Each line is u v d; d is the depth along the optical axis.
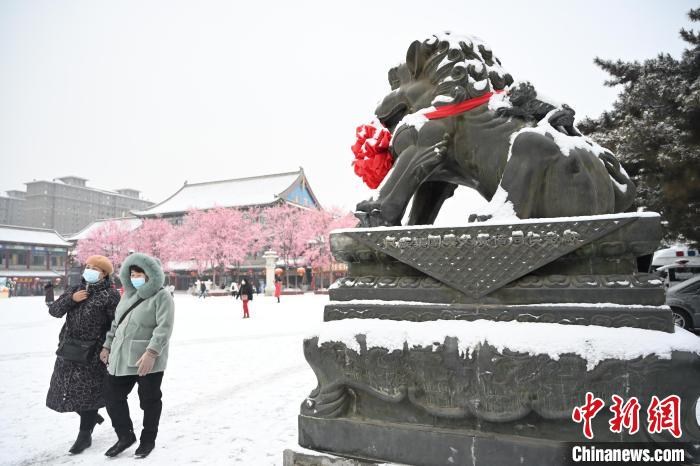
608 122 10.62
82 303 3.45
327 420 2.06
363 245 2.13
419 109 2.40
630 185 2.16
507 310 1.80
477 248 1.88
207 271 51.78
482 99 2.22
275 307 20.38
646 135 8.58
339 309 2.12
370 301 2.08
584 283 1.74
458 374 1.80
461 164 2.28
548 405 1.66
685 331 1.69
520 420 1.74
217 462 3.00
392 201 2.25
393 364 1.90
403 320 1.97
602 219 1.71
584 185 1.90
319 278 49.91
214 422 3.91
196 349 8.09
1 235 54.16
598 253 1.75
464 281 1.88
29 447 3.43
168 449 3.29
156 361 3.29
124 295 3.47
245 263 52.50
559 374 1.64
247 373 5.99
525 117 2.14
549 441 1.68
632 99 9.91
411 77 2.53
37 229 58.81
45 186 101.50
